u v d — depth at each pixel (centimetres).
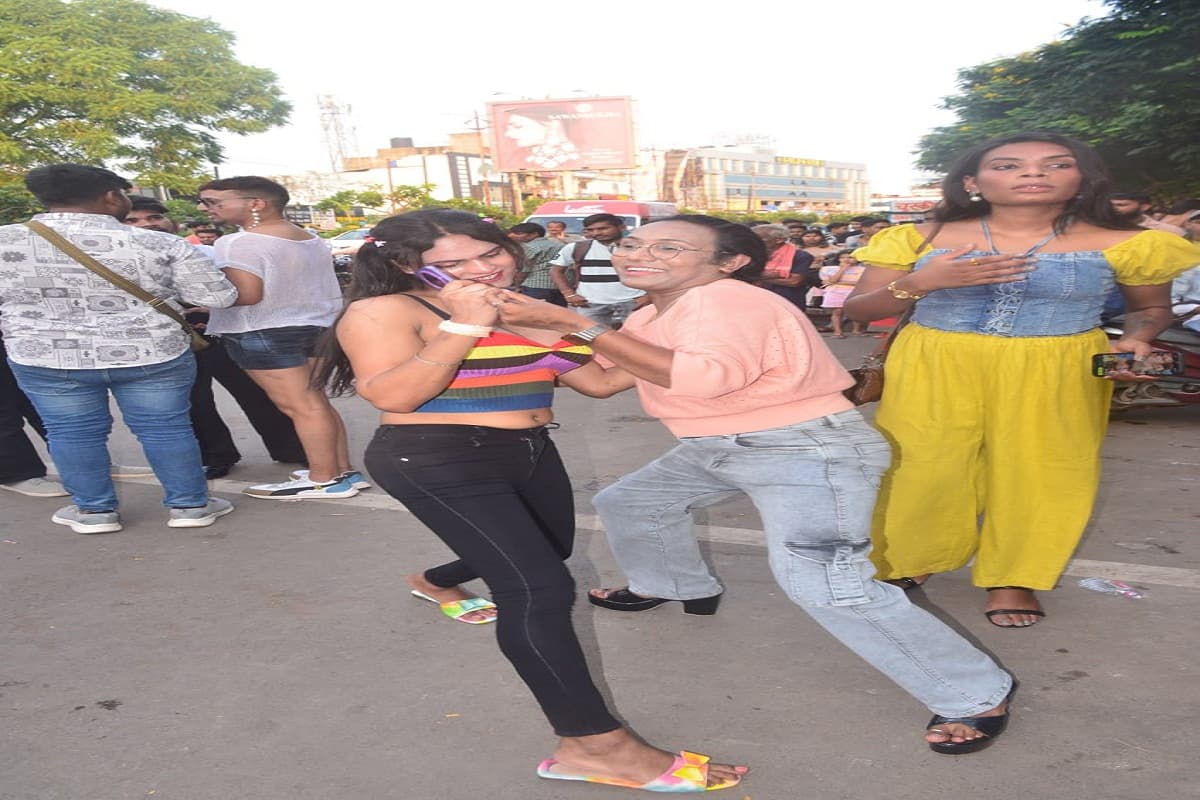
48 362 395
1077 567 351
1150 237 265
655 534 301
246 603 348
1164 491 442
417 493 223
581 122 6438
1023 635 298
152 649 312
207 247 502
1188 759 231
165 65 3541
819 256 1227
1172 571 345
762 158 13988
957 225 287
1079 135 1509
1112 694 261
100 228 386
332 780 237
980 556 304
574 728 220
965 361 284
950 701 232
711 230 223
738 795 224
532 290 912
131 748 253
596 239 820
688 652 298
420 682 285
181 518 434
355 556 393
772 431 226
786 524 225
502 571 216
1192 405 573
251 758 247
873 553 314
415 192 6081
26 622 336
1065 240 272
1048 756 234
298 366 454
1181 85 1353
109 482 435
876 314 278
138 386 412
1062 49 1562
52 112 3297
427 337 225
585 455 559
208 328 460
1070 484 288
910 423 294
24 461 499
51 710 274
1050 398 279
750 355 208
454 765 241
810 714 259
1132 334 282
